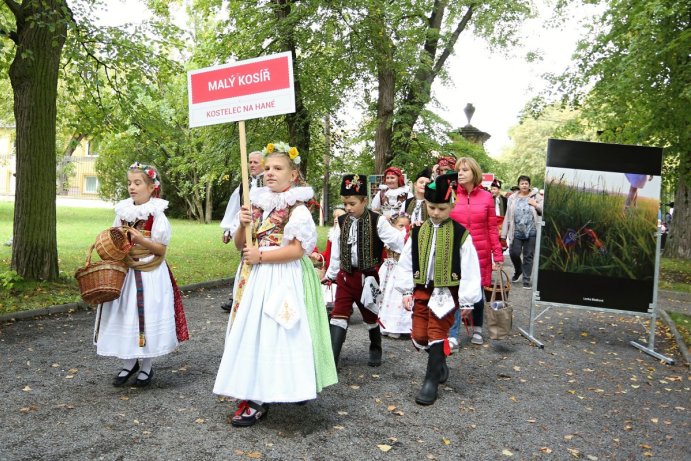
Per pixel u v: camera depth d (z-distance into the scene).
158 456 3.10
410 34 15.48
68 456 3.05
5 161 35.69
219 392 3.46
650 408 4.28
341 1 12.70
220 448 3.23
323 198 24.98
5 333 5.68
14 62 7.59
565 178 6.33
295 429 3.55
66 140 26.64
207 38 14.15
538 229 6.38
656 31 11.05
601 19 14.45
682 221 16.19
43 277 7.65
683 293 10.30
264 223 3.63
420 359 5.31
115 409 3.76
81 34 8.77
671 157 15.47
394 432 3.58
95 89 9.95
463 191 5.82
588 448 3.49
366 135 17.16
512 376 4.95
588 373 5.16
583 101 16.06
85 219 21.73
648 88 12.91
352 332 6.41
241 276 3.72
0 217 20.03
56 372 4.50
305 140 13.98
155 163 25.14
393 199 7.02
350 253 4.72
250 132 13.41
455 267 4.17
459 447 3.41
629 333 7.01
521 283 10.91
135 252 4.09
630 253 6.18
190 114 4.01
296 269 3.62
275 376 3.40
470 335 6.48
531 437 3.62
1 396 3.93
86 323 6.21
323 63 13.52
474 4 16.47
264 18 13.41
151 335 4.07
